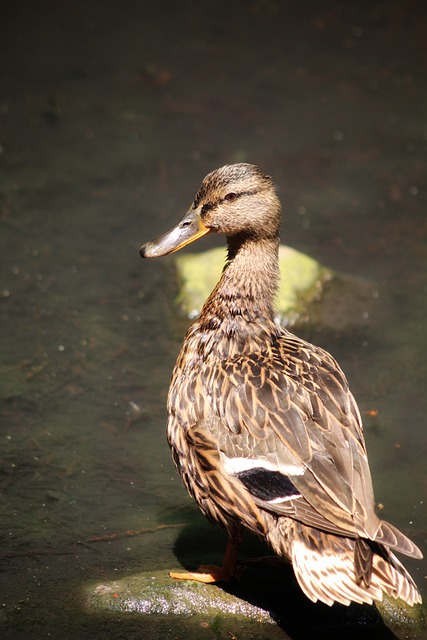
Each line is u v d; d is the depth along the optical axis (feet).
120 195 49.83
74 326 39.99
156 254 28.84
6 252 44.75
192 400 26.55
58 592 26.61
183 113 58.59
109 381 36.73
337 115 58.90
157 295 42.39
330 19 71.61
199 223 28.89
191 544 28.94
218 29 69.56
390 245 46.47
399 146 55.57
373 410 35.29
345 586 22.43
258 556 28.68
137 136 55.88
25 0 72.74
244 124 57.52
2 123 56.59
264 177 28.25
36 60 64.18
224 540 29.32
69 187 50.39
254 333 27.73
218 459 25.26
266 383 25.80
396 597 25.86
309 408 25.08
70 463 32.27
